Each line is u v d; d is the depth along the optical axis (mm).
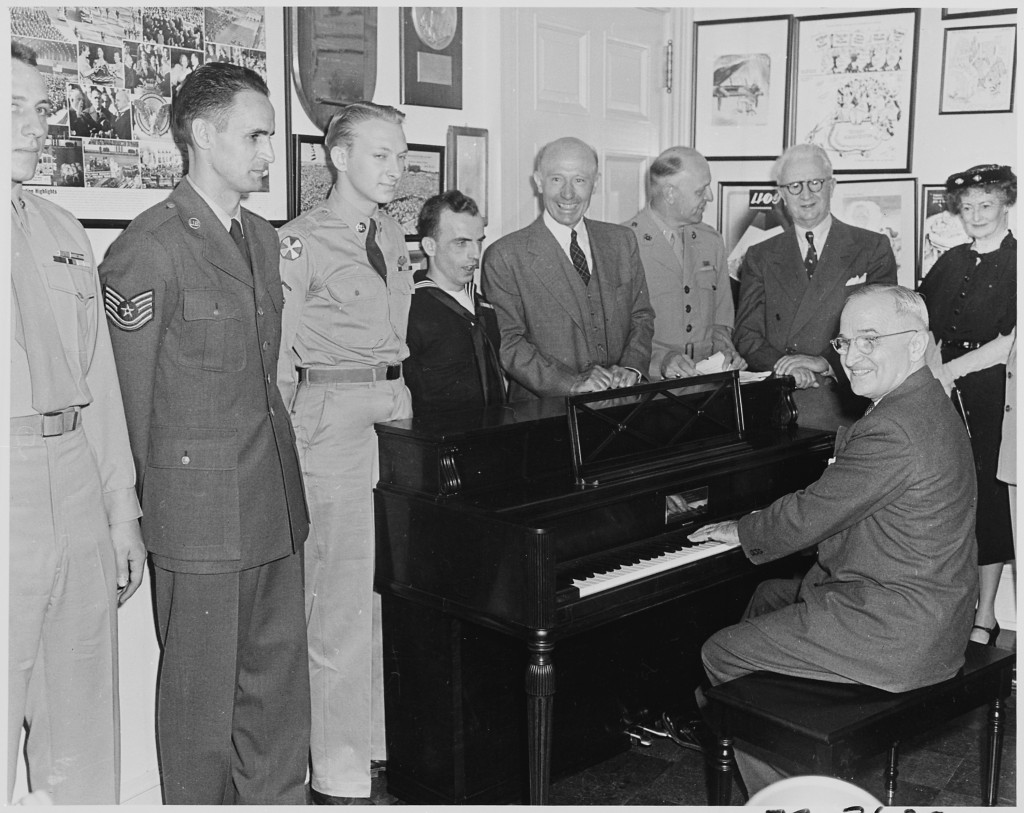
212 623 2414
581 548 2658
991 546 3846
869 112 4664
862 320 2537
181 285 2330
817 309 3891
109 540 2209
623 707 3164
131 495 2279
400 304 2895
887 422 2475
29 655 2066
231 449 2385
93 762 2221
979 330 3869
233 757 2676
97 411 2213
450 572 2598
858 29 4645
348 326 2752
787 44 4781
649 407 2971
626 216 4684
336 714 2859
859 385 2572
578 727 3045
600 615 2477
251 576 2502
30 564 2037
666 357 3604
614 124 4520
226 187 2412
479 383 3107
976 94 4445
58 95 2537
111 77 2652
